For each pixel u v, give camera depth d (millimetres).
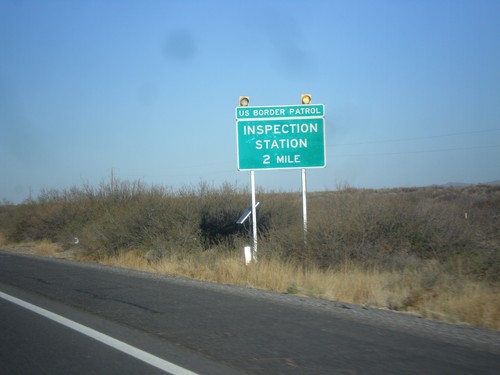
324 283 16609
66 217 42750
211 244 27938
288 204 30391
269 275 17812
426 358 8641
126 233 29375
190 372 7984
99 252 29766
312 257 20547
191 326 11000
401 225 20984
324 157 22328
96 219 36625
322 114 22469
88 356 8930
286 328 10766
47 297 14820
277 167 22406
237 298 14523
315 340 9773
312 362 8430
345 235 20656
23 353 9141
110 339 10016
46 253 34812
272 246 22016
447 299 13359
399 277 16422
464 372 7926
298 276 17703
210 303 13703
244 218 22422
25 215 46844
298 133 22453
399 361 8469
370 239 20719
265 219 28594
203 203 30109
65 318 11961
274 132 22469
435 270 16656
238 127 22547
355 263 19609
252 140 22484
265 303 13711
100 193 41719
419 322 11469
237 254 23734
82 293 15469
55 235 43469
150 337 10133
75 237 36406
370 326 10977
